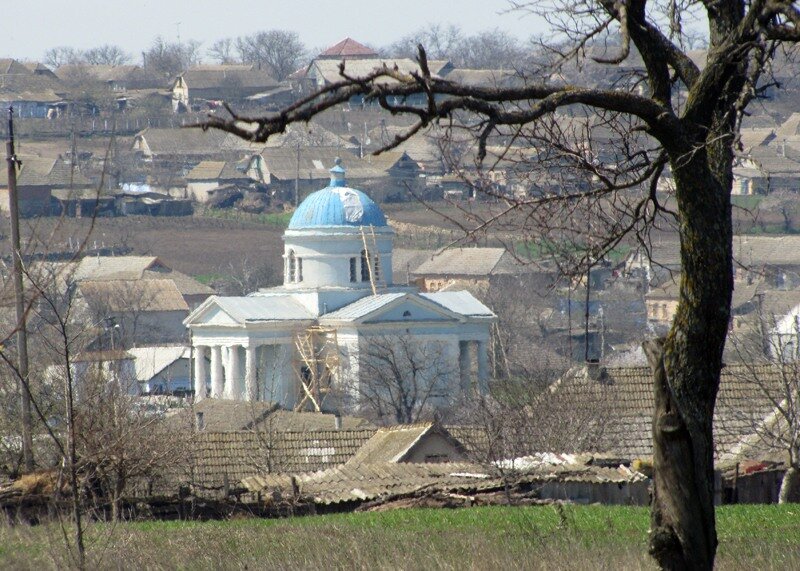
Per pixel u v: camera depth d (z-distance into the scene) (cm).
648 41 6475
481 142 5716
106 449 9344
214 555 8044
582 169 7094
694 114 6372
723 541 8806
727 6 6662
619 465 14350
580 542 8331
